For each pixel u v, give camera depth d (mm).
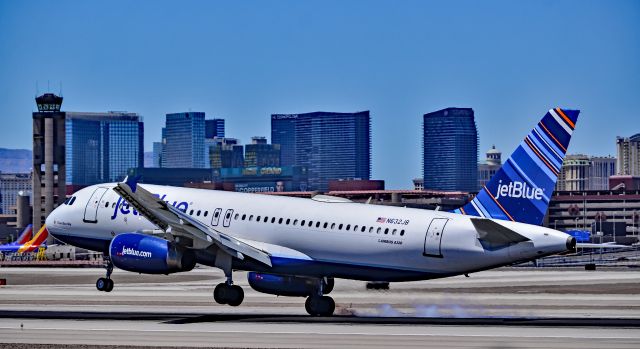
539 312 181125
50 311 179875
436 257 162875
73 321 159625
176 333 143375
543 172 162500
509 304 199875
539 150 163000
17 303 199125
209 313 176625
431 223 164250
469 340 134625
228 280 171500
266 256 171750
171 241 168750
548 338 136500
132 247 167750
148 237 168000
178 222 164000
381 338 136750
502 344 131000
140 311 180625
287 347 128750
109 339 137625
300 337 138000
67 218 192250
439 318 164125
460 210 169750
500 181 166250
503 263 159625
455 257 161625
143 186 192625
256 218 177625
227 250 167875
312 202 176500
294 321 158250
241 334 141750
